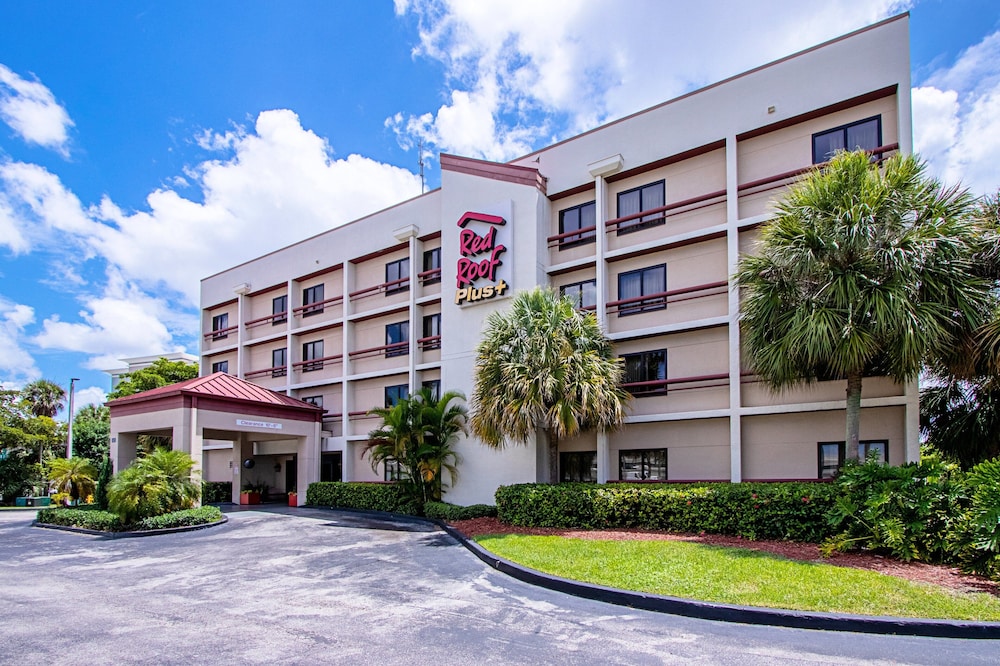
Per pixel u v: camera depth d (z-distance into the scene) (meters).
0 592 9.36
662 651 6.11
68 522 17.81
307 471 24.83
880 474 10.36
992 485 8.59
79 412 49.38
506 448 18.77
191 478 18.89
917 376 12.08
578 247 19.59
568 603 8.10
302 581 9.84
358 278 26.91
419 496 20.03
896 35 14.63
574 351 15.17
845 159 11.77
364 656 6.02
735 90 16.81
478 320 20.33
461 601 8.28
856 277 11.06
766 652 6.05
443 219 21.80
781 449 15.78
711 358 17.03
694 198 17.05
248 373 30.70
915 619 6.60
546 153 20.39
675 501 13.23
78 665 5.90
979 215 11.80
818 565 9.25
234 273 31.97
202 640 6.63
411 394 21.28
